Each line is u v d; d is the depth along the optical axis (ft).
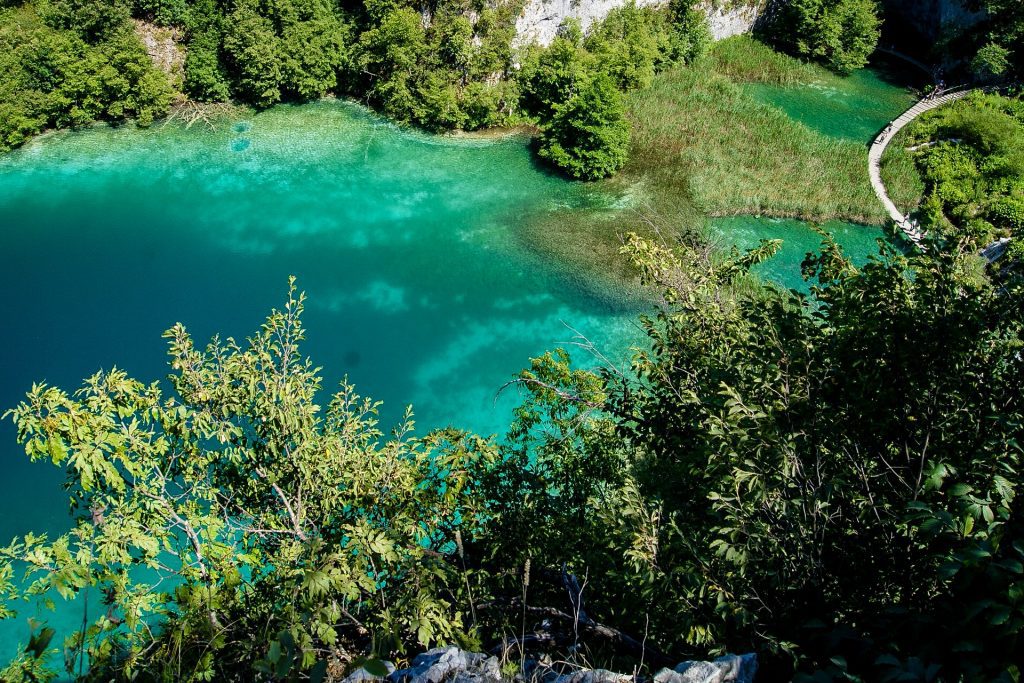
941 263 37.45
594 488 61.93
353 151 180.04
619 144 170.09
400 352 132.98
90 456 47.37
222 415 55.16
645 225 159.33
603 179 171.53
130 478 66.18
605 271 148.46
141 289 143.84
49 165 171.73
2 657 88.74
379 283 146.72
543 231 158.20
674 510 42.52
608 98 163.84
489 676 33.94
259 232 157.48
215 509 52.75
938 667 21.18
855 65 215.10
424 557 47.39
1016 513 25.84
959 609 23.67
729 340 46.47
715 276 56.29
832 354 37.29
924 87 211.41
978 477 30.14
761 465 34.06
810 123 197.36
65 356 130.41
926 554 29.04
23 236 154.10
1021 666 21.81
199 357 55.62
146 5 183.52
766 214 163.63
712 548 34.37
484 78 186.50
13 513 107.14
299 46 183.83
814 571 31.60
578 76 181.37
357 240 156.25
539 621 50.39
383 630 41.70
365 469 54.49
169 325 136.46
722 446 35.19
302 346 133.28
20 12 175.42
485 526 56.75
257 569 50.08
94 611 92.32
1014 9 198.90
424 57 181.78
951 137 181.88
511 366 130.93
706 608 35.50
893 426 35.06
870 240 157.69
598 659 42.55
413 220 161.58
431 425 120.67
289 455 53.78
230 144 180.04
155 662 39.86
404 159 178.40
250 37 178.81
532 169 176.04
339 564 41.06
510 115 189.88
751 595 33.04
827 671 25.86
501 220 161.58
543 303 142.51
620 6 199.41
